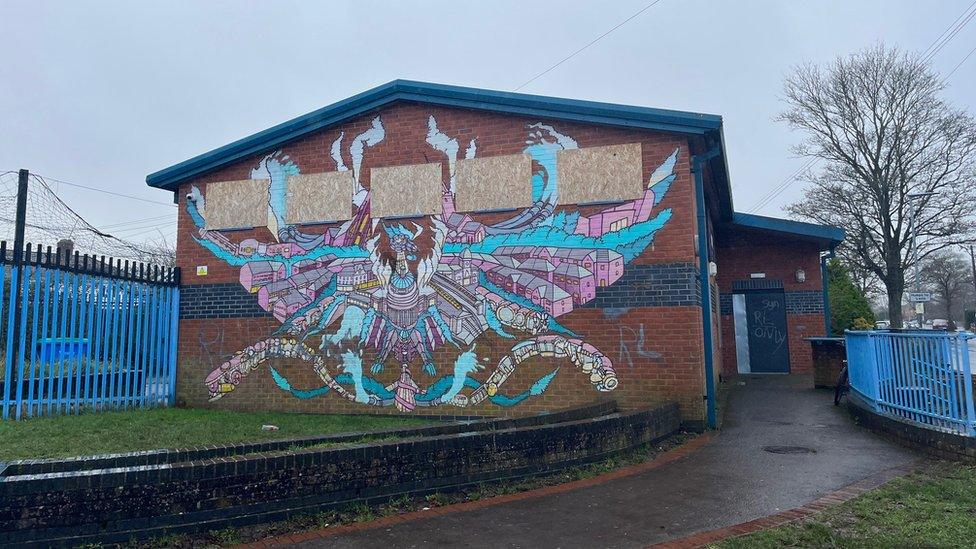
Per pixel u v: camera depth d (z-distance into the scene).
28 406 9.09
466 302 10.27
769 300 17.52
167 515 4.91
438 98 10.62
